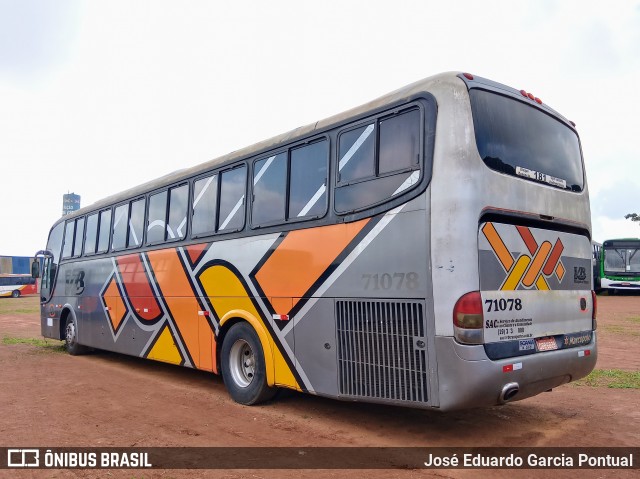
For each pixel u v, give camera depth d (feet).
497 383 15.15
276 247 21.20
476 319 14.99
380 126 17.84
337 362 18.16
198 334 25.57
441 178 15.69
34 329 61.52
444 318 15.14
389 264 16.71
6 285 162.71
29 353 40.27
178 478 14.53
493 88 17.44
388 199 17.02
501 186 16.43
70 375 30.40
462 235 15.25
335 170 19.16
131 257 32.04
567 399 23.11
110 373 31.12
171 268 27.99
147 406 22.54
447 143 15.81
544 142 18.94
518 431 18.47
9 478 14.67
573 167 20.30
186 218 27.35
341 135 19.21
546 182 18.47
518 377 15.76
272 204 21.86
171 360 27.61
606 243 104.58
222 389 26.14
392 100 17.63
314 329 19.13
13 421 20.20
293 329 20.03
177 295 27.30
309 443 17.31
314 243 19.48
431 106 16.38
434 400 15.29
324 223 19.20
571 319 18.61
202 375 30.35
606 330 48.16
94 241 37.14
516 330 16.20
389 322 16.58
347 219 18.30
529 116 18.56
